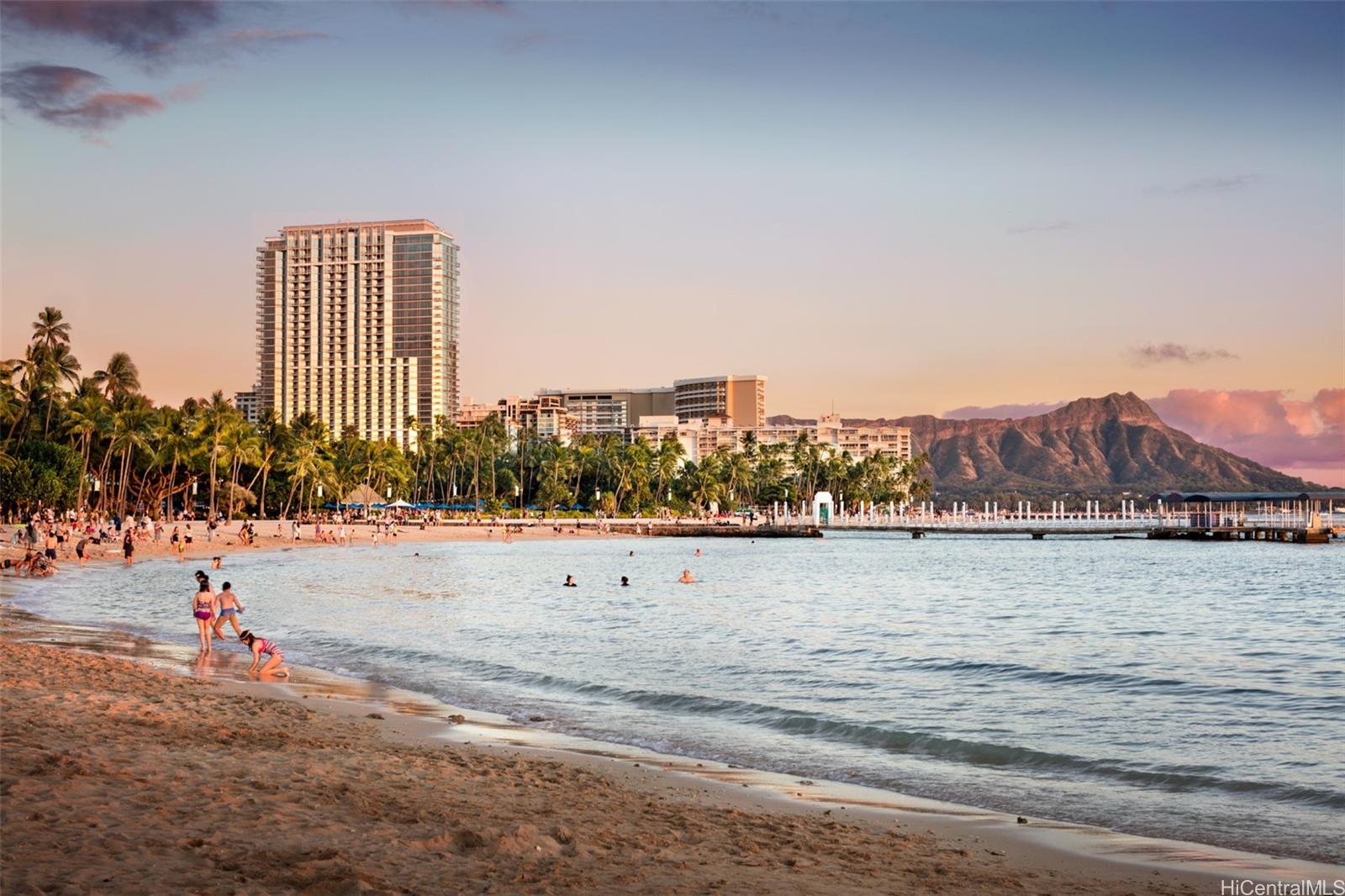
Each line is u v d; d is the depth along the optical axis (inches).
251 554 4111.7
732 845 494.9
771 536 7539.4
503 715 887.1
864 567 3988.7
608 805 561.9
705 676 1151.6
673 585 2832.2
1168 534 6993.1
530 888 396.2
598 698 992.9
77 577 2581.2
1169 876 488.1
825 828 546.0
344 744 695.7
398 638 1473.9
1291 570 3878.0
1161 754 784.9
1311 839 566.6
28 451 4675.2
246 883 366.3
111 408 5172.2
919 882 453.7
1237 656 1379.2
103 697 804.6
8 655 1018.1
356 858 414.3
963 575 3486.7
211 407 5866.1
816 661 1286.9
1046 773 721.0
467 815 507.5
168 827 434.9
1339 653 1421.0
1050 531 7121.1
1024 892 450.0
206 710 782.5
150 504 6008.9
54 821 429.7
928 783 688.4
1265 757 775.7
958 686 1106.1
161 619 1638.8
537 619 1815.9
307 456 6520.7
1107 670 1228.5
